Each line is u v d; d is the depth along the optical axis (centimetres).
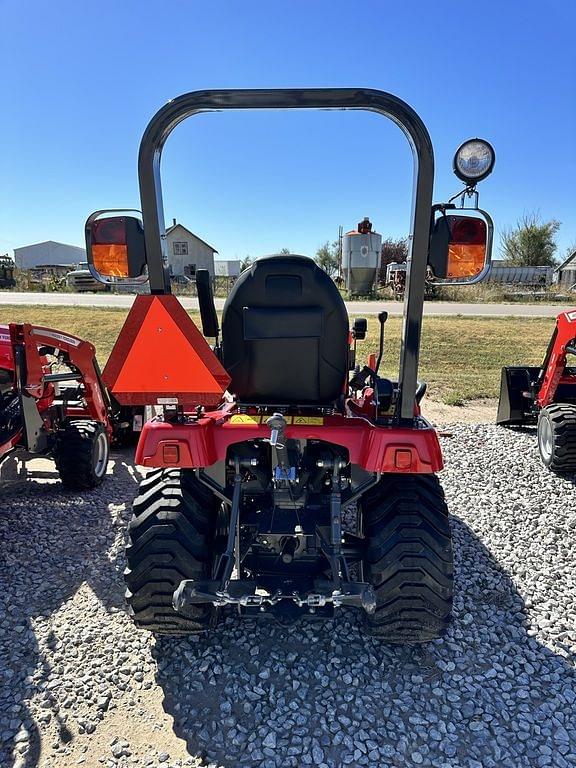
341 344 247
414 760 209
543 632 283
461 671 254
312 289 236
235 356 250
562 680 251
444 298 2597
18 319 1488
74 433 445
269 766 206
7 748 214
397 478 248
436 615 236
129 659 260
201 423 239
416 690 242
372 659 259
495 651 268
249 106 207
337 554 222
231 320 245
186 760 208
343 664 256
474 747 215
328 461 241
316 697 238
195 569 237
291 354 243
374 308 1769
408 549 230
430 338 1293
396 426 232
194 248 3622
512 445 568
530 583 325
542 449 517
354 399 296
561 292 2889
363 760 209
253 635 274
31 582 322
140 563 236
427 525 234
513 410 603
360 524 285
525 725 225
